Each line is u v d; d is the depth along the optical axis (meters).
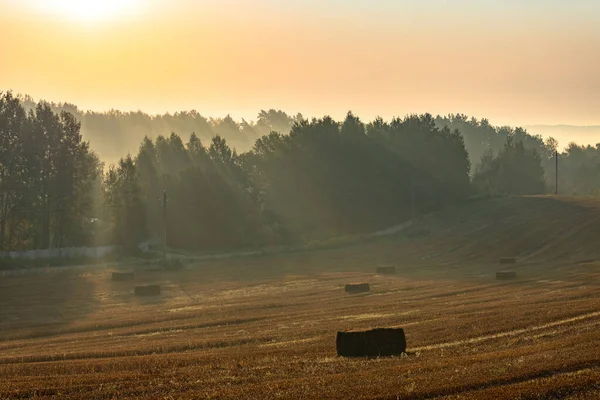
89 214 119.06
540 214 126.38
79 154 113.19
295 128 155.88
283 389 24.52
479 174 192.38
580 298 53.22
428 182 153.38
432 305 54.75
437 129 167.75
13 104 109.50
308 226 142.00
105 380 28.14
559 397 22.56
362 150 150.75
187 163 144.88
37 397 25.55
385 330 32.47
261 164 149.50
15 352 40.94
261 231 126.31
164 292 72.69
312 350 34.53
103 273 87.69
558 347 30.62
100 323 52.88
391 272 86.44
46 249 101.06
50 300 67.19
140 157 125.75
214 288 75.56
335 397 22.97
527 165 194.38
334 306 58.28
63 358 36.47
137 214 112.25
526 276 77.19
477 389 23.72
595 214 120.31
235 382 26.69
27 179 108.56
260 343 38.91
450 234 119.00
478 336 36.84
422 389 23.48
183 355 34.78
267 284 78.12
